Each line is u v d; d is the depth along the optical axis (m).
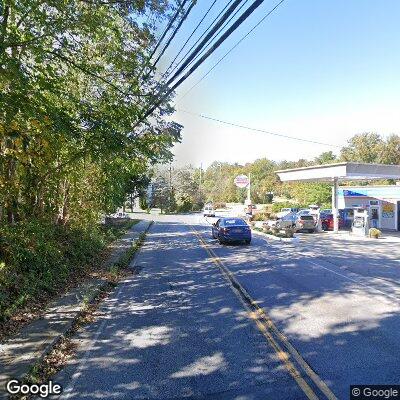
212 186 111.44
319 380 5.70
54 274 12.05
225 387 5.55
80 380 5.89
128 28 10.67
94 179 18.84
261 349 6.90
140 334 7.84
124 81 11.57
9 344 7.16
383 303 9.91
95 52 10.82
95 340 7.58
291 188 84.31
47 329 7.96
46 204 15.77
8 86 8.40
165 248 21.72
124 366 6.35
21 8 7.73
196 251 20.30
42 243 11.71
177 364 6.36
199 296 10.84
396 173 31.41
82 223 18.58
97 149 10.41
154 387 5.61
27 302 9.66
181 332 7.89
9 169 11.18
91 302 10.37
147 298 10.77
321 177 32.09
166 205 76.81
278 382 5.66
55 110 8.55
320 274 13.96
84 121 9.84
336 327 8.03
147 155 12.34
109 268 15.07
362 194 36.06
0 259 10.54
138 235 28.06
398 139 70.88
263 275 13.74
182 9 9.37
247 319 8.65
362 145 71.88
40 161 10.88
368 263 16.56
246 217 44.31
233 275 13.73
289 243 24.05
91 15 8.75
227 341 7.32
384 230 34.31
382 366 6.14
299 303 9.95
